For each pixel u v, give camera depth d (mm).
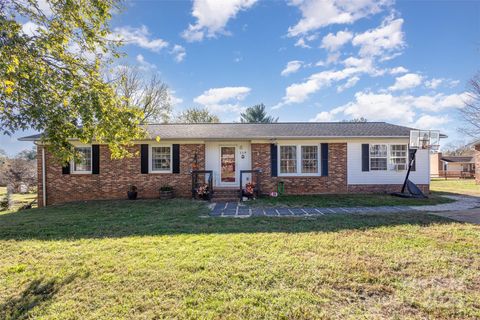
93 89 4699
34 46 4055
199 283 3514
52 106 4395
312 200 10852
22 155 22938
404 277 3662
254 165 12789
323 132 13266
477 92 22188
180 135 12617
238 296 3195
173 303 3076
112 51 5520
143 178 12461
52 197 12219
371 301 3092
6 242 5352
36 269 4035
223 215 8070
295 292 3266
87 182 12305
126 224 6922
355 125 15359
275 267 3969
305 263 4105
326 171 12820
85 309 2996
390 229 6051
